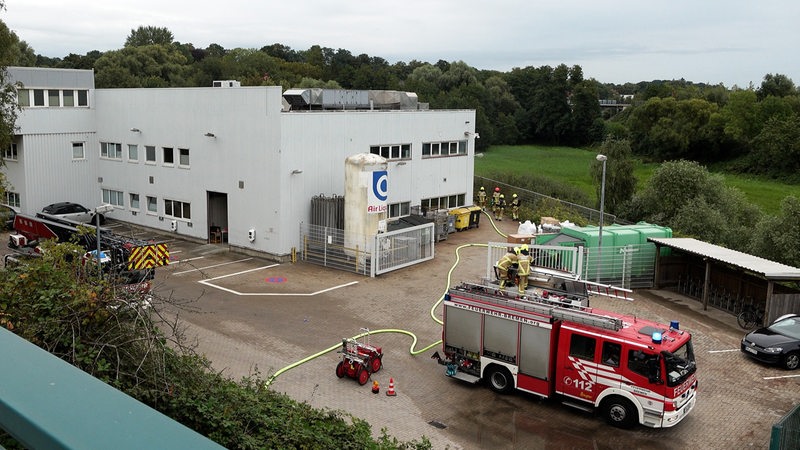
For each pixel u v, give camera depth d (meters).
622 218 44.22
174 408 8.63
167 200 36.34
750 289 25.62
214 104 32.56
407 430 15.35
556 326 16.47
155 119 35.88
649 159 91.25
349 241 30.28
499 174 52.91
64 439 1.35
